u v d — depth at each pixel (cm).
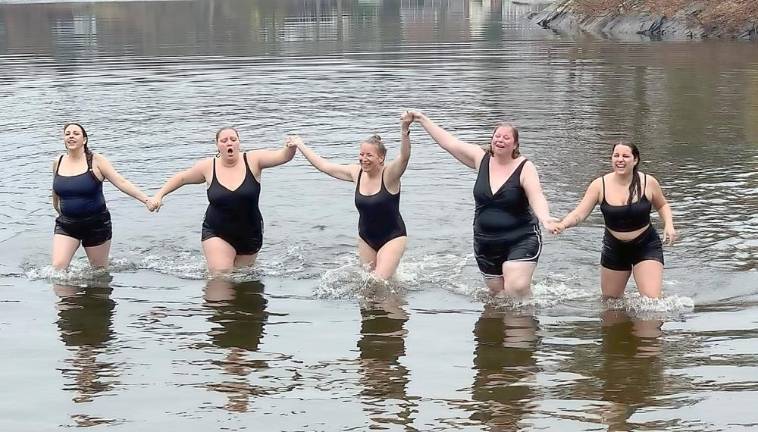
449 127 1522
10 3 6334
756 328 672
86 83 2153
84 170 854
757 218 962
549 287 785
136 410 545
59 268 842
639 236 747
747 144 1351
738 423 514
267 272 841
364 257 850
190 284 807
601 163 1238
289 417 532
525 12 5081
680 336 659
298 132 1505
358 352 636
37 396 565
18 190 1147
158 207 864
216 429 518
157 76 2289
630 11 3628
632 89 1955
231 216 852
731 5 3269
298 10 5925
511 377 588
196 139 1459
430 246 914
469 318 711
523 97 1869
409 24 4381
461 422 522
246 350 643
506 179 768
